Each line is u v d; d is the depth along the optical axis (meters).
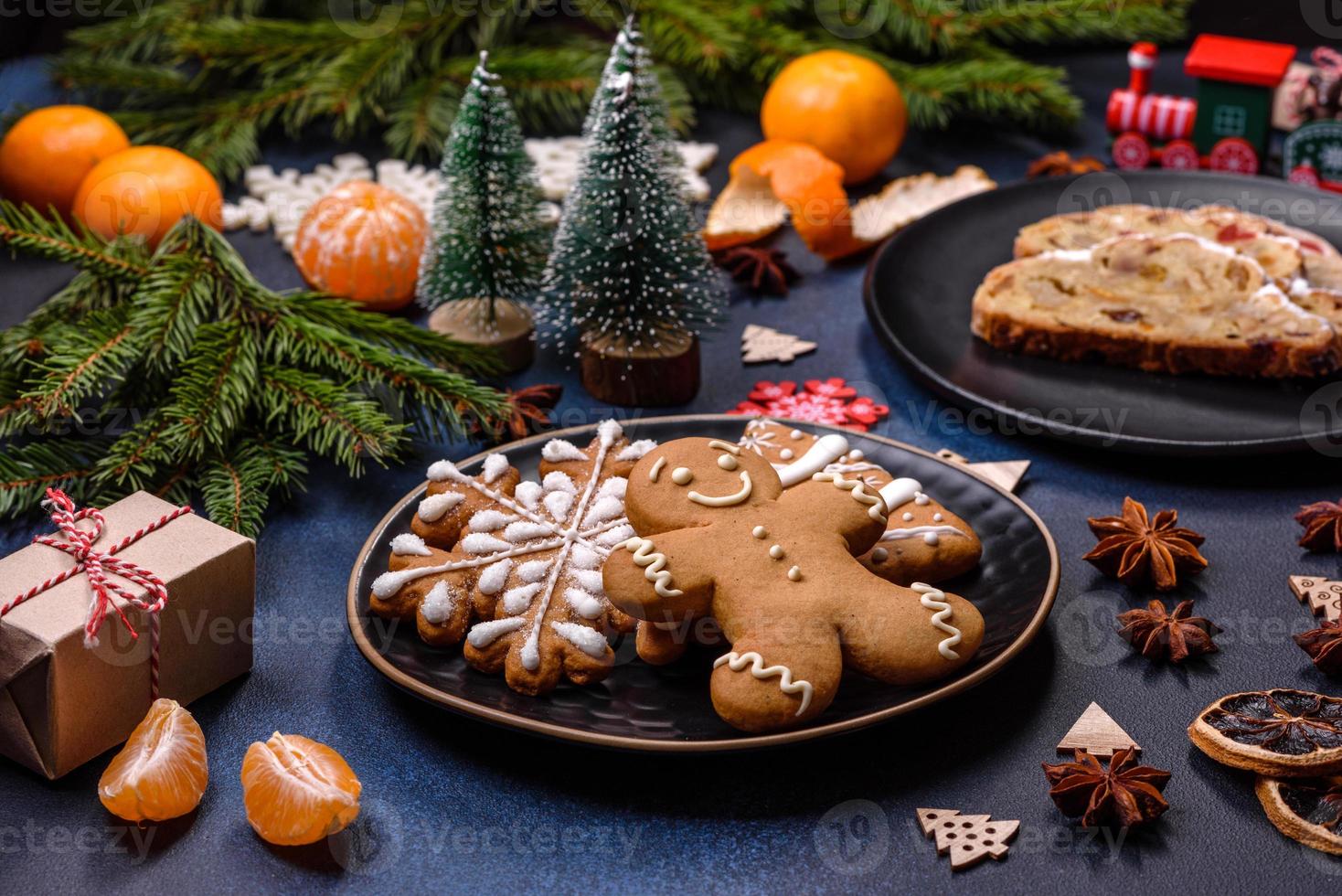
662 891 0.84
